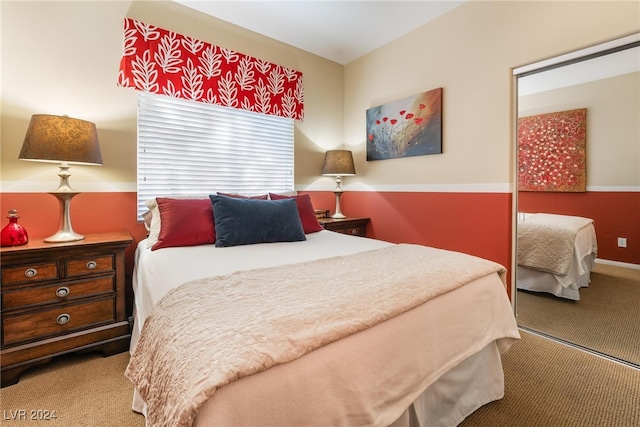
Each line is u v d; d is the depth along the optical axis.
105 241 1.77
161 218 1.92
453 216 2.56
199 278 1.22
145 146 2.32
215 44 2.58
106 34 2.10
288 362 0.68
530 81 2.12
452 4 2.44
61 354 1.65
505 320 1.37
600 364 1.71
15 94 1.83
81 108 2.03
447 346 1.08
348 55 3.34
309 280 1.14
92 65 2.06
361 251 1.74
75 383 1.54
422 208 2.80
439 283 1.15
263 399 0.62
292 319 0.81
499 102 2.23
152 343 0.87
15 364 1.52
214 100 2.55
